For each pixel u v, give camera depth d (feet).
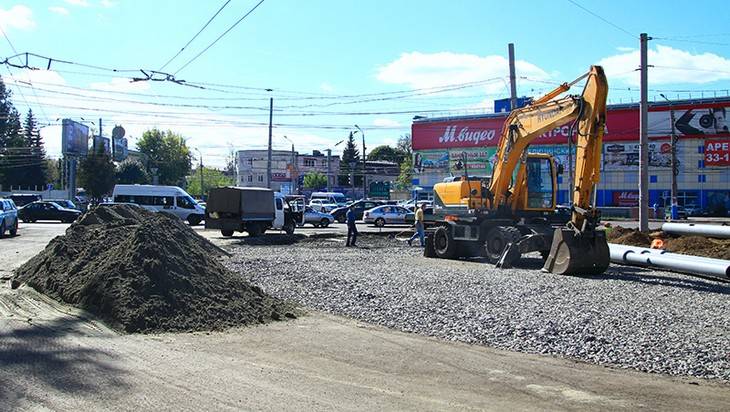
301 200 138.41
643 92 83.92
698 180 205.98
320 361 26.37
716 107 202.69
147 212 69.05
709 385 24.08
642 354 28.12
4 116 293.23
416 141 243.40
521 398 21.84
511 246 63.46
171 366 24.88
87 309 33.73
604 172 213.46
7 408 19.52
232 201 104.12
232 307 34.81
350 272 56.59
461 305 39.52
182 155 348.38
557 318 35.29
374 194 323.16
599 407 20.98
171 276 34.53
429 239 75.20
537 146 211.41
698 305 40.11
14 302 36.37
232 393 21.61
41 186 306.14
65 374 23.29
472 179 74.95
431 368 25.63
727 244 69.21
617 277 55.21
